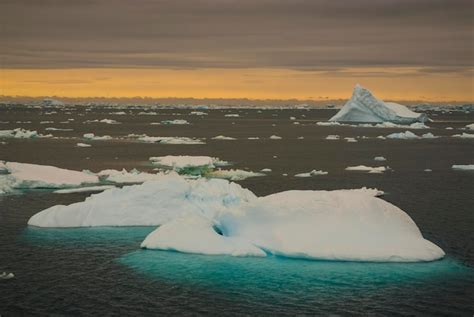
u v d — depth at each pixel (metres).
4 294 25.59
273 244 30.95
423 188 52.94
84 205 38.50
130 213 38.31
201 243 31.78
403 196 48.59
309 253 30.02
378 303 24.83
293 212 32.28
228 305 24.61
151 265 29.61
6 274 28.09
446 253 31.42
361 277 27.75
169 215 38.47
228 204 38.97
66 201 44.94
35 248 32.47
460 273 28.28
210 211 38.34
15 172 53.69
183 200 39.50
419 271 28.53
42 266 29.39
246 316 23.53
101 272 28.55
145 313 23.75
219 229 34.31
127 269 29.00
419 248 30.41
